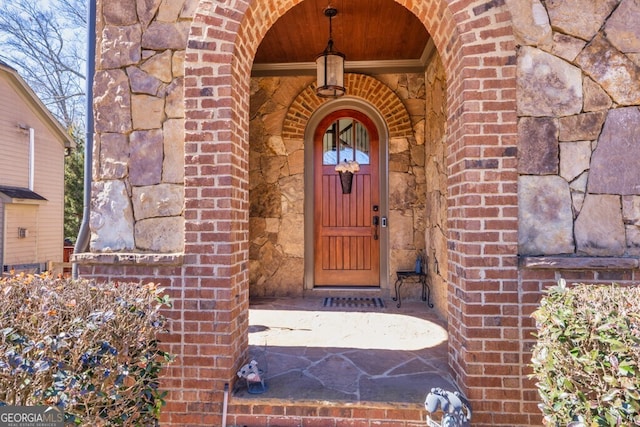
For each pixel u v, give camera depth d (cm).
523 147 242
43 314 170
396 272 496
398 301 483
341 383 257
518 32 246
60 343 159
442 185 403
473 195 240
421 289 494
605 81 240
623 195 238
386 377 266
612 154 239
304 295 515
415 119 505
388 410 231
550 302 192
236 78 265
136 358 193
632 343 150
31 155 1053
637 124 238
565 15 244
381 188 521
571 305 180
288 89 523
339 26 412
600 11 243
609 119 240
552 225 240
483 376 234
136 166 268
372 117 524
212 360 247
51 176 1143
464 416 207
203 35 258
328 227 527
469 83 242
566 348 174
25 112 1038
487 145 240
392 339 345
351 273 525
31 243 1049
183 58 269
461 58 246
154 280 255
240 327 269
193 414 246
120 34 274
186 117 256
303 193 518
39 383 160
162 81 269
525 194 241
